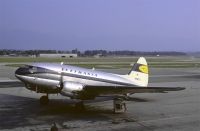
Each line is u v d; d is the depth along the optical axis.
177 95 35.59
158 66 101.81
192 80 54.34
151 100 31.33
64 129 18.34
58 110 24.55
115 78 28.69
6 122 19.97
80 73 26.27
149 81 51.53
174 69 86.88
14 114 22.69
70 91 23.42
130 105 27.95
